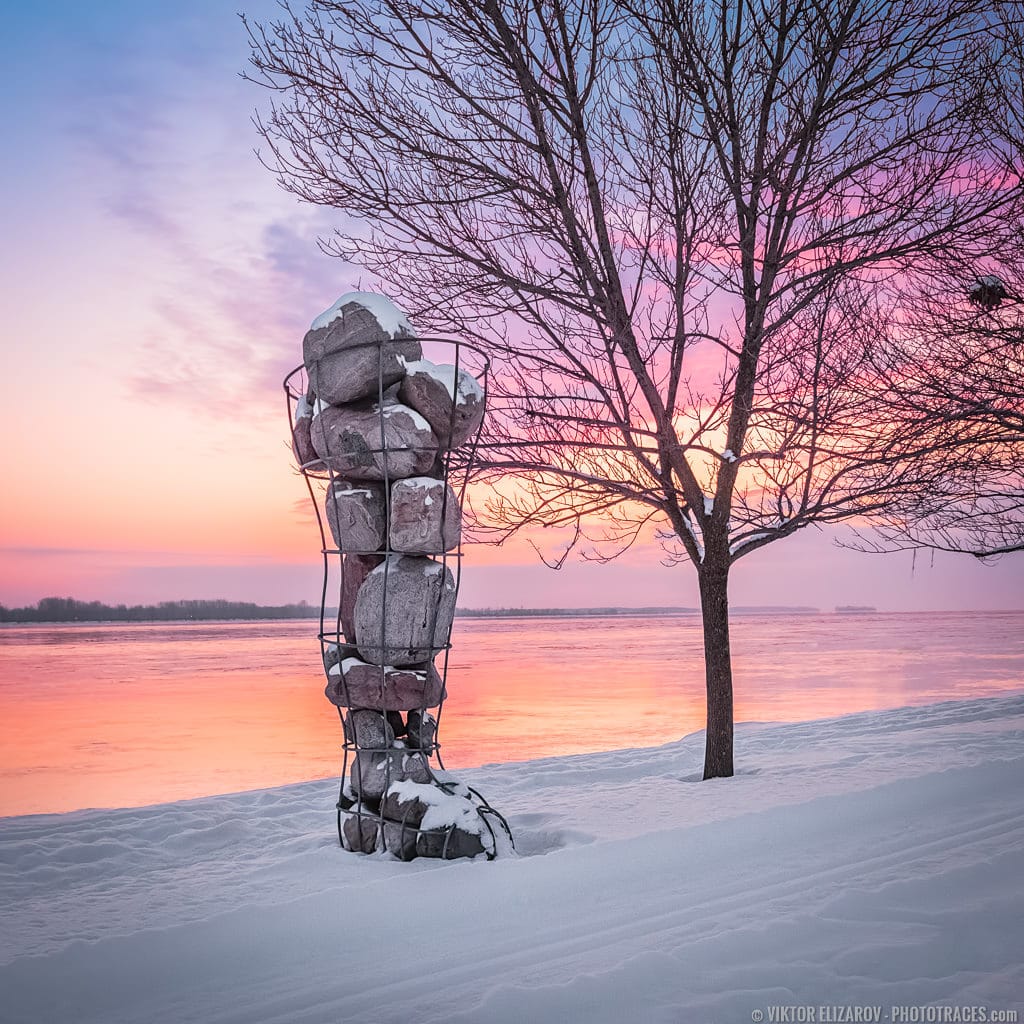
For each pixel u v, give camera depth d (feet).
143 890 15.76
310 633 349.61
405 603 17.62
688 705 69.72
